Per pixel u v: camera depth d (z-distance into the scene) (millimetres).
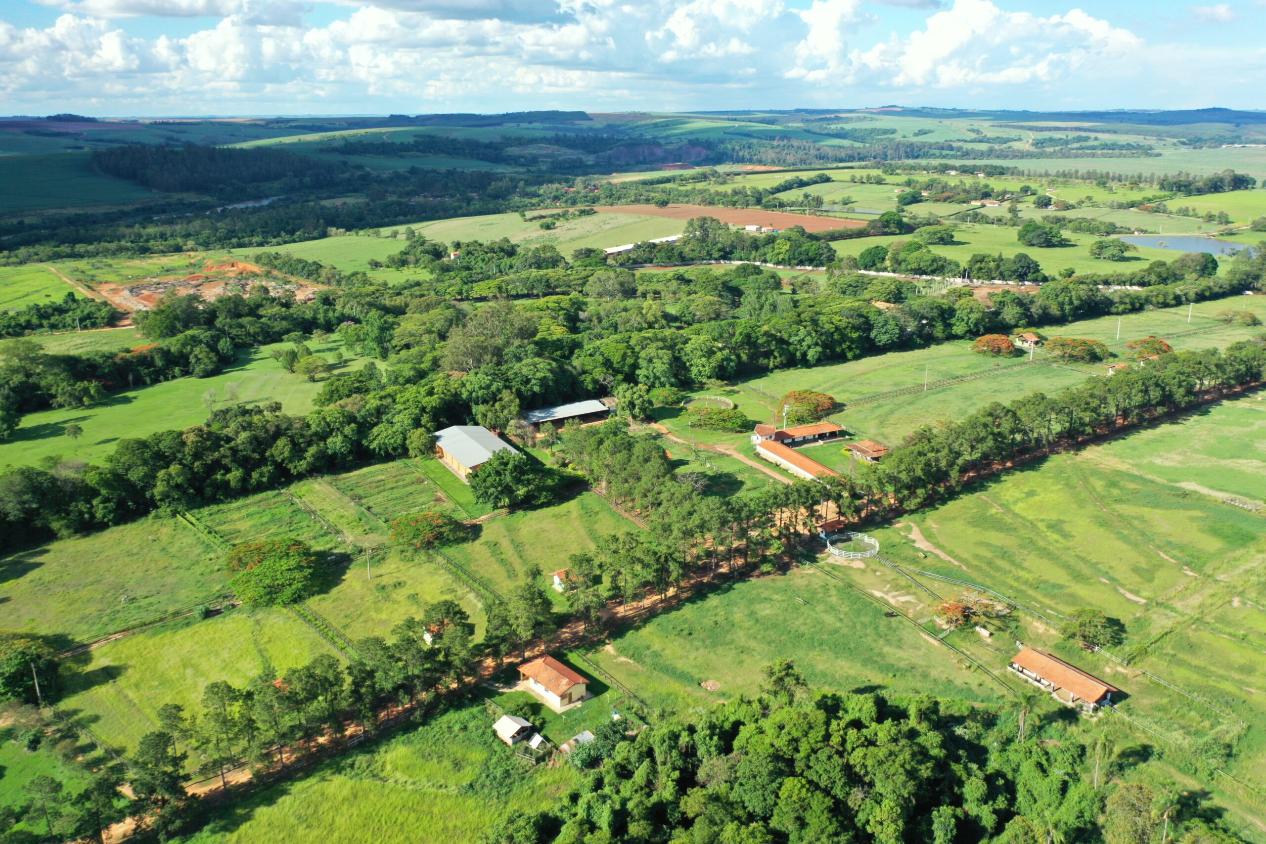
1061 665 83312
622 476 121125
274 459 130500
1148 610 94500
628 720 77562
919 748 70875
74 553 109750
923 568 104500
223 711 72688
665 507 109438
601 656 88312
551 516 119938
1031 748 72688
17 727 78188
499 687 83875
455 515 120312
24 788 70750
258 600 97250
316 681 74812
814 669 85188
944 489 124375
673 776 68812
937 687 82188
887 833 63219
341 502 124562
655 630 92500
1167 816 64688
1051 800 68250
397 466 138125
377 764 73875
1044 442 140625
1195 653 86938
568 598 92812
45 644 88312
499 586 101812
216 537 112938
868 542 110312
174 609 96688
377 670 78250
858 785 67812
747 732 72312
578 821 64375
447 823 67562
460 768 73250
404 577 103938
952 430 130000
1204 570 102375
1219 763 71875
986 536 112188
